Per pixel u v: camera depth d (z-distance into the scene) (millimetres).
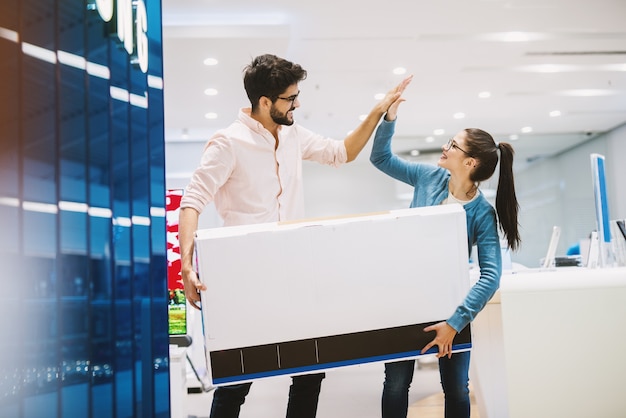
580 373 1752
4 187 1251
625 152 8438
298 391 1775
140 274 1498
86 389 1342
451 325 1533
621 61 5680
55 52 1329
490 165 1796
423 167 1964
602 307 1764
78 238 1344
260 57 1727
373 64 5566
